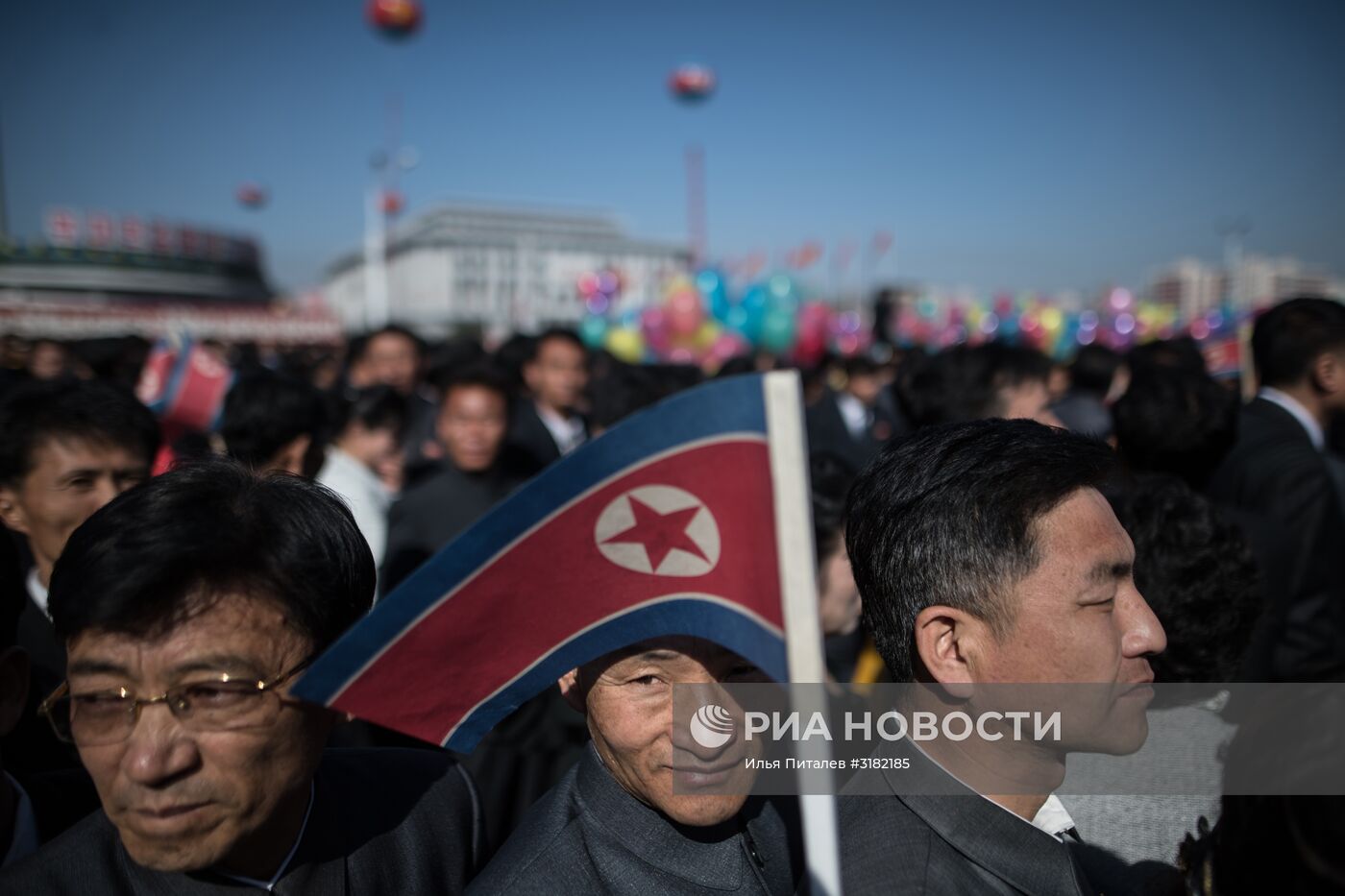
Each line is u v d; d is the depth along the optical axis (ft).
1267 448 9.00
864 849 3.56
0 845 4.23
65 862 3.87
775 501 2.92
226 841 3.61
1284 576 6.94
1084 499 3.41
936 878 3.39
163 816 3.50
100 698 3.51
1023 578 3.32
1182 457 8.75
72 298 232.53
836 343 52.26
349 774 4.79
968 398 11.42
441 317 279.28
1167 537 4.88
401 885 4.56
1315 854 2.76
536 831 4.22
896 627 3.69
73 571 3.47
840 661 7.48
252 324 132.05
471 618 3.28
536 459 16.24
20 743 5.14
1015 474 3.38
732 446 3.02
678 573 3.21
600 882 3.96
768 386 2.93
